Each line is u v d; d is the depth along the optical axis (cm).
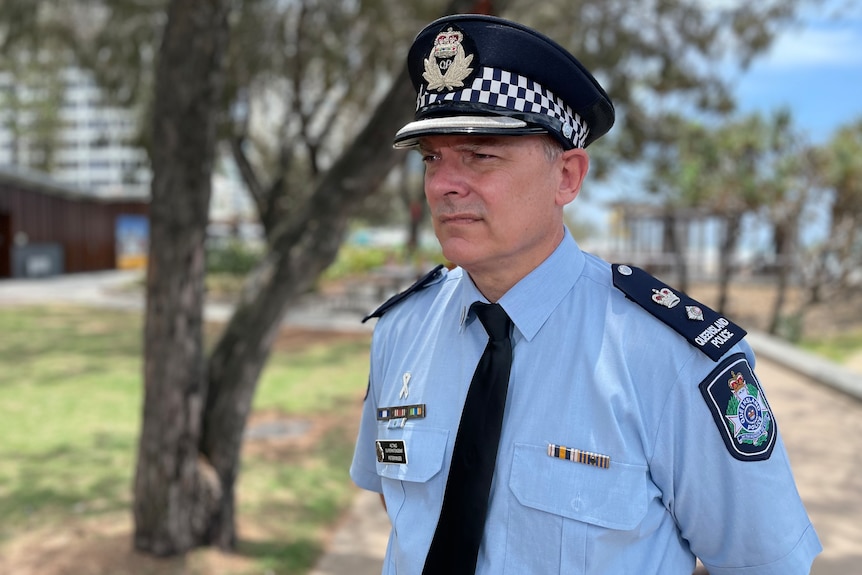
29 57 1282
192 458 345
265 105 1448
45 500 435
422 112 121
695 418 111
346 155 342
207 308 1550
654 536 115
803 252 1559
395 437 130
